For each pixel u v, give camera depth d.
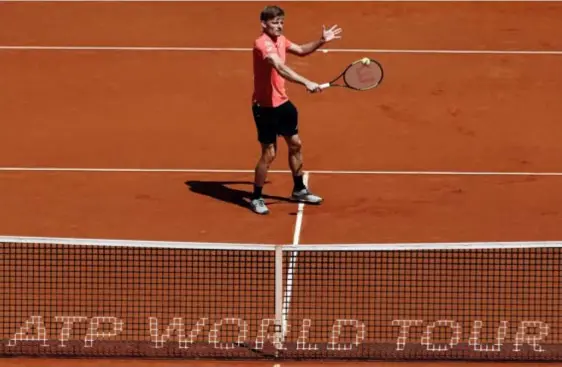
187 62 69.69
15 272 41.66
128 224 49.66
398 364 37.72
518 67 69.06
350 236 48.38
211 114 62.59
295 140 50.56
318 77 67.38
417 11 77.38
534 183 54.47
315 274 42.19
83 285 42.19
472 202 52.19
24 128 60.78
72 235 48.53
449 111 62.94
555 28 74.88
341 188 53.59
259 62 48.72
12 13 77.50
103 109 63.34
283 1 79.06
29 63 69.62
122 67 69.06
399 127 60.91
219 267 43.47
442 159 57.12
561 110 63.25
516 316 40.28
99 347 38.66
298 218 50.16
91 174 55.19
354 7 77.94
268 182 54.19
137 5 78.88
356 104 63.44
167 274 42.94
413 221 50.03
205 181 54.44
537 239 48.25
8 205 51.56
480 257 44.22
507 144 59.03
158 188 53.53
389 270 43.19
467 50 71.62
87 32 74.50
